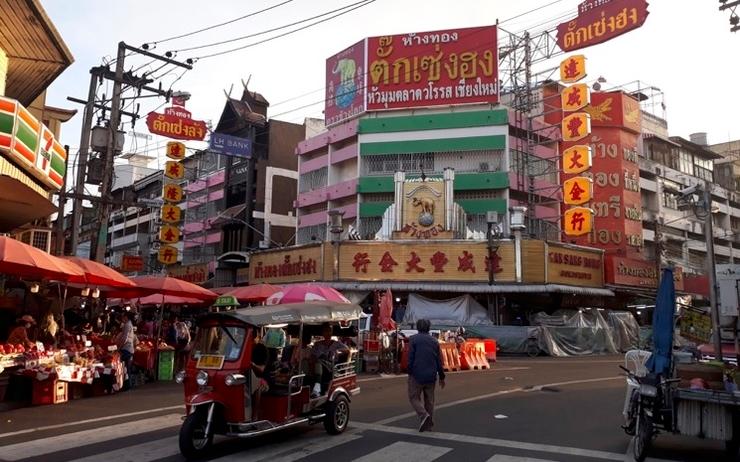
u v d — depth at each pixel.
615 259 32.22
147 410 10.44
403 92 36.56
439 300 28.86
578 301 31.34
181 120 26.83
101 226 21.00
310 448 7.42
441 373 8.73
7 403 10.70
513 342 25.34
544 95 39.97
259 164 44.59
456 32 36.19
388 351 18.17
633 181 42.16
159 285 15.48
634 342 28.64
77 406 10.92
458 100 35.50
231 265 38.53
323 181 39.94
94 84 21.94
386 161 36.66
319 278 31.03
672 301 7.50
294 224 45.03
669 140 51.69
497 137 34.50
